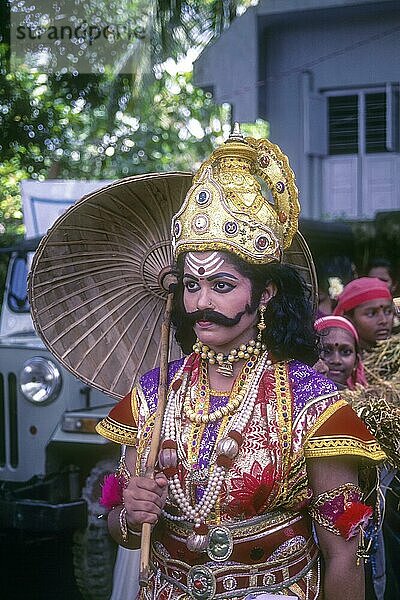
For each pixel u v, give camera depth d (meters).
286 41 13.19
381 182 13.46
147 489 2.51
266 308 2.68
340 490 2.56
